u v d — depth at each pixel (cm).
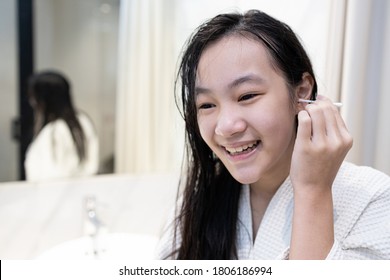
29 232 112
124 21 129
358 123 74
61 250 97
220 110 54
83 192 119
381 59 77
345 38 74
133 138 130
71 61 128
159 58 126
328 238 49
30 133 119
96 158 128
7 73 118
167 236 77
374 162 80
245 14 58
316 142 49
